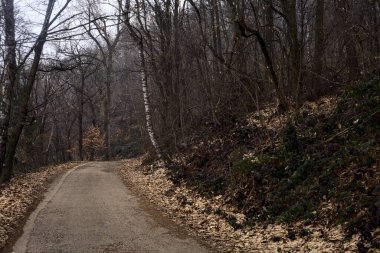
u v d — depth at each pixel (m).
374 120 11.88
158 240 9.41
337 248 8.17
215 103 23.00
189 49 23.89
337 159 11.15
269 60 17.62
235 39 20.44
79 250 8.57
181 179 17.50
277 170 12.83
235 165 14.08
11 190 16.36
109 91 47.66
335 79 19.11
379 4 19.36
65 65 18.25
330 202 10.03
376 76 14.31
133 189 17.47
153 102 28.33
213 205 13.20
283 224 10.27
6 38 9.37
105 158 49.25
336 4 20.61
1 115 16.56
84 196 15.43
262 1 20.56
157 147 22.41
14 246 8.86
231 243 9.33
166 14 25.33
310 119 14.92
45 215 11.97
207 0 26.34
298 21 23.05
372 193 9.18
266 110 19.62
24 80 25.52
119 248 8.73
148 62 26.88
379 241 7.73
